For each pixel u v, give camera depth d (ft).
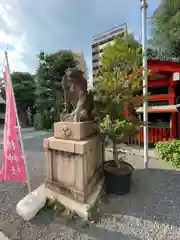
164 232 6.03
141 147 18.26
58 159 8.08
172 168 12.57
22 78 56.59
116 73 8.64
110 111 8.54
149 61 17.76
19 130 7.32
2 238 5.77
